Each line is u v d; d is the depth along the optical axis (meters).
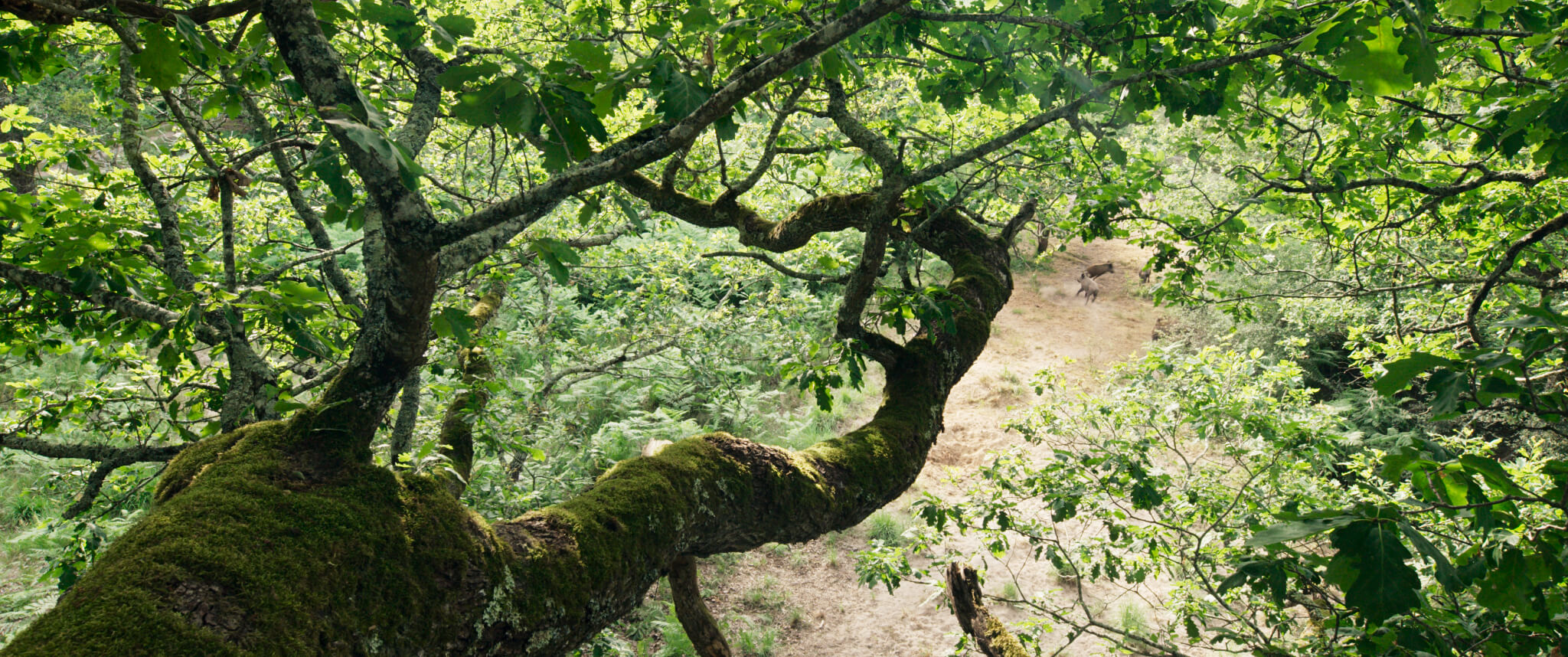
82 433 5.88
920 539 4.73
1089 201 3.61
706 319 7.33
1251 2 2.52
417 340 1.59
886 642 6.71
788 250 4.05
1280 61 2.83
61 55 2.38
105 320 2.80
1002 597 6.90
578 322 9.20
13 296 3.05
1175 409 4.50
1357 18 1.49
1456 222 4.42
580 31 4.01
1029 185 4.73
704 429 8.59
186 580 1.24
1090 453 4.12
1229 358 4.63
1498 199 4.17
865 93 5.70
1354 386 9.02
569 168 1.63
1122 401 4.72
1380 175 3.83
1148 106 2.65
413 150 2.39
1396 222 3.82
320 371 3.66
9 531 6.46
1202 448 6.11
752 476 2.44
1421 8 1.78
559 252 1.42
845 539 8.14
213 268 2.87
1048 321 13.66
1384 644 1.77
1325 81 2.91
